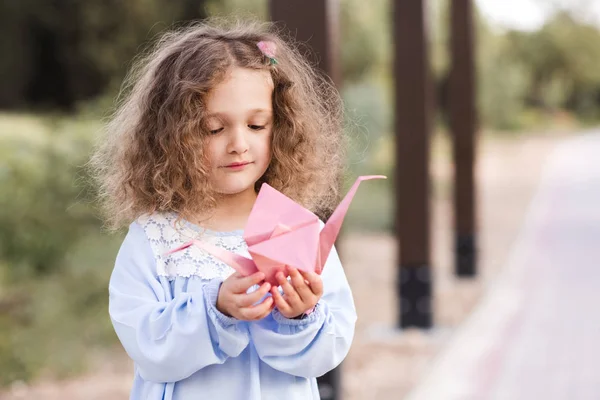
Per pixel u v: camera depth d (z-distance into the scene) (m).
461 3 9.65
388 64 20.56
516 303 8.88
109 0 17.42
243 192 2.36
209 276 2.24
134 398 2.29
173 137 2.22
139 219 2.34
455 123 9.98
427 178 7.47
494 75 42.12
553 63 66.44
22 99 18.97
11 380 6.05
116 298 2.24
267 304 1.99
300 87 2.40
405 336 7.56
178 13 17.09
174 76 2.25
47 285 8.15
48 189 8.90
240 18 3.14
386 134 17.59
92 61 17.78
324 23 3.89
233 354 2.10
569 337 7.44
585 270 10.59
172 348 2.07
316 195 2.59
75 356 6.48
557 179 23.92
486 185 22.95
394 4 7.18
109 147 2.52
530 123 55.78
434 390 6.02
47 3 18.17
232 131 2.22
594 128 63.31
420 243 7.61
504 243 13.15
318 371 2.17
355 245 13.16
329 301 2.34
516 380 6.25
